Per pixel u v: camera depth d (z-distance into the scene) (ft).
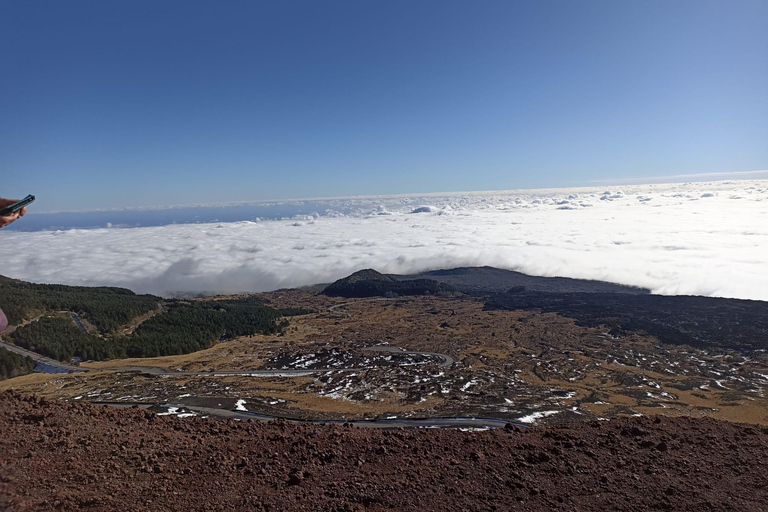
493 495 33.19
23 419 41.22
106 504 29.76
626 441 42.19
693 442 41.63
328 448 39.83
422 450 40.16
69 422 41.65
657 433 43.57
